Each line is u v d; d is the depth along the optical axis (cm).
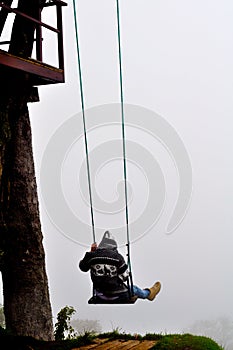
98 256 731
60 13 845
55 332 920
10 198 884
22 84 792
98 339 769
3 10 837
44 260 923
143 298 822
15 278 895
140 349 702
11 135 856
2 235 878
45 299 914
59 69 828
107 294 736
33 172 904
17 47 827
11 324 895
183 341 712
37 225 907
